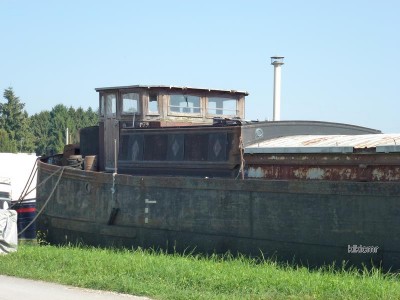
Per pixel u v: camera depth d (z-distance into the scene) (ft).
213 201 55.88
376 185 46.06
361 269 46.60
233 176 58.34
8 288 41.01
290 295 37.70
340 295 36.88
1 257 54.80
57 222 70.85
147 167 65.21
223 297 37.24
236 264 49.57
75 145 78.18
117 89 70.85
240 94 73.67
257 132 58.85
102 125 73.05
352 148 49.83
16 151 276.00
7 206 74.23
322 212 48.91
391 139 50.62
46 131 370.32
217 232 55.57
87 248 64.75
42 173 73.77
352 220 47.29
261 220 52.54
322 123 63.98
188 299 37.09
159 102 68.64
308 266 49.65
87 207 67.05
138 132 66.33
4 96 317.22
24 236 83.56
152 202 60.64
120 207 63.57
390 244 45.44
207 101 71.51
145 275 44.42
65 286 42.22
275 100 77.56
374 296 36.29
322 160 51.78
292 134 61.57
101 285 41.50
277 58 77.46
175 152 62.69
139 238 61.77
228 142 58.65
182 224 58.18
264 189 52.29
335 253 48.21
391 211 45.39
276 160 54.95
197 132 61.21
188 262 49.29
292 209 50.62
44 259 52.90
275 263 49.60
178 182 58.49
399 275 43.50
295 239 50.44
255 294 38.37
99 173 65.72
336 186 48.03
